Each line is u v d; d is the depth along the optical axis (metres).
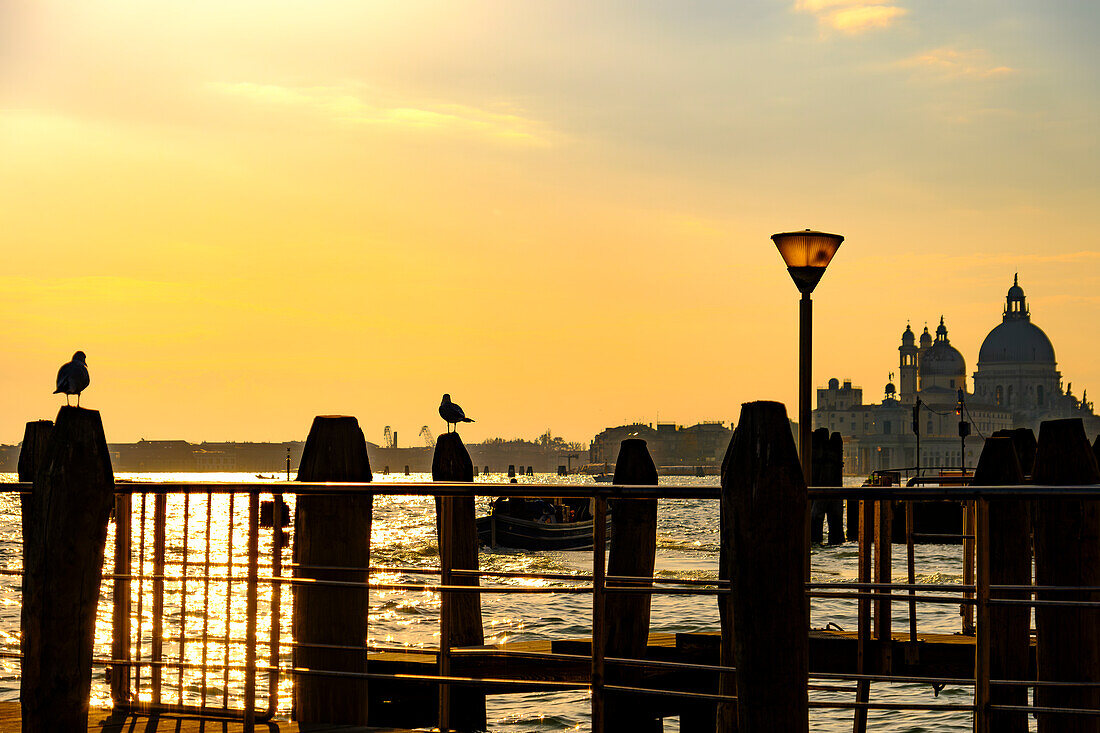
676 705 15.72
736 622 7.87
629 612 14.96
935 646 15.18
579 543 59.78
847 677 9.69
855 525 59.75
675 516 123.44
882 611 15.16
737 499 7.84
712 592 8.89
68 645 8.69
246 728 9.81
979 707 8.94
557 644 15.47
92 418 8.83
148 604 29.81
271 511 10.23
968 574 16.48
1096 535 9.88
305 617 10.24
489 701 21.09
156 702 10.52
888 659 15.12
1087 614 9.95
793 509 7.79
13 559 55.06
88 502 8.73
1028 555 12.70
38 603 8.66
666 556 59.00
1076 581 9.84
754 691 7.78
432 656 15.21
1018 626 12.68
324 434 10.20
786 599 7.75
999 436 12.95
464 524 19.08
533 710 20.28
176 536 68.19
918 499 8.34
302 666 10.27
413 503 156.75
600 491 9.02
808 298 16.55
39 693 8.66
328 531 10.13
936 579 40.34
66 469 8.65
